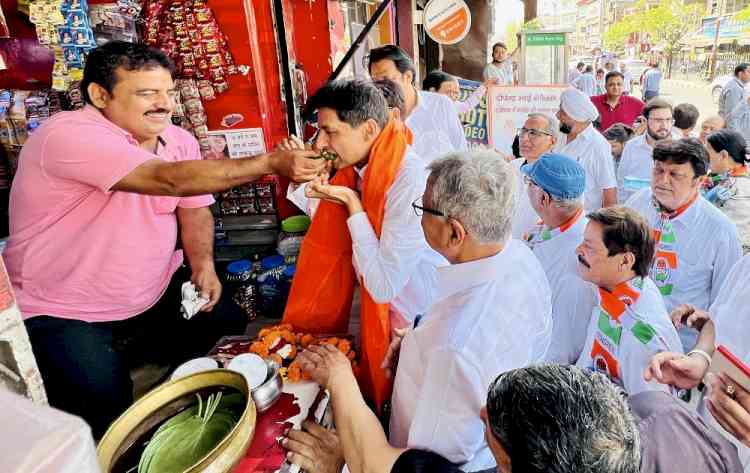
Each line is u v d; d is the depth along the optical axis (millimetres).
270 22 3520
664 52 22594
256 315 3217
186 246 2434
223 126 3502
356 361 2016
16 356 1088
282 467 1291
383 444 1280
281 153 1561
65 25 2502
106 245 1943
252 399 1315
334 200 1879
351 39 5469
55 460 431
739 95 6758
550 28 5098
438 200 1243
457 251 1277
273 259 3219
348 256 2123
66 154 1708
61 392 1919
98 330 2008
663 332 1605
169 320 2404
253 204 3607
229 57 3338
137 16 3059
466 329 1188
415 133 3316
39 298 1940
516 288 1238
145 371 2574
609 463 740
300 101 4195
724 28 17938
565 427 760
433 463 1179
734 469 1110
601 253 1577
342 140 1798
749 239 3250
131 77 1784
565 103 3072
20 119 2924
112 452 1193
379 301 1836
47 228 1866
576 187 1918
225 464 1115
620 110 5430
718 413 1258
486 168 1229
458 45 7809
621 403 814
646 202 2291
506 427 819
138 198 1979
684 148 1999
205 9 3203
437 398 1185
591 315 1868
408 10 7145
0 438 443
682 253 2105
